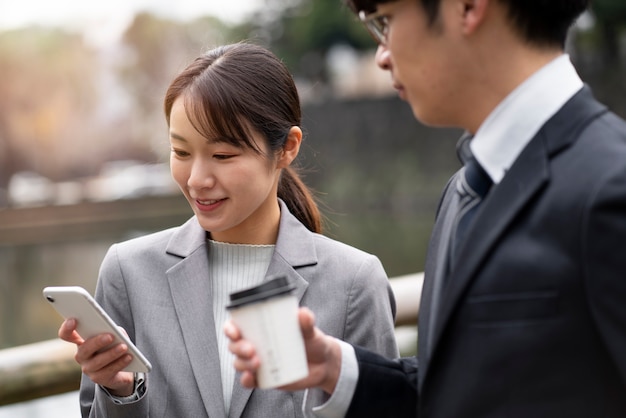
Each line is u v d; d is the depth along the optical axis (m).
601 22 21.91
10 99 49.47
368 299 1.88
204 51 2.11
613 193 1.21
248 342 1.31
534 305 1.26
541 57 1.34
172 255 1.94
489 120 1.36
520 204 1.29
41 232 32.06
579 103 1.33
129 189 43.25
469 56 1.33
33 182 49.53
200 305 1.87
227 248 1.94
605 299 1.20
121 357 1.64
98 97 50.75
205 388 1.81
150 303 1.90
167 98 1.82
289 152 1.91
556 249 1.25
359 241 21.33
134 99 50.91
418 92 1.38
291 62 33.66
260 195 1.82
